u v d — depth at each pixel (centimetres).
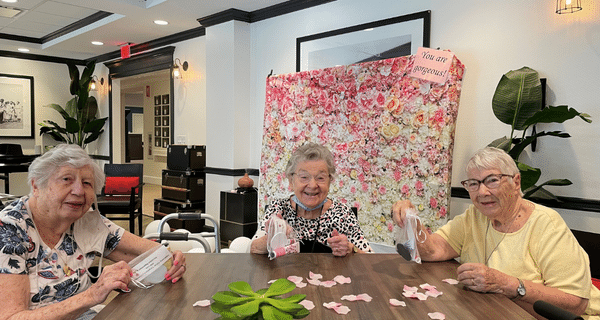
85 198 161
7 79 746
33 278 156
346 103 386
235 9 497
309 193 201
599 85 283
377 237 369
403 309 131
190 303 135
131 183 568
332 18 440
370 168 372
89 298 137
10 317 136
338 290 147
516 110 281
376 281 157
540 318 160
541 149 311
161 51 649
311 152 201
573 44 293
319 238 212
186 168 565
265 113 445
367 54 408
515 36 320
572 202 295
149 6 493
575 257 156
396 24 387
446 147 329
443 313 128
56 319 134
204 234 233
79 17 599
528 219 168
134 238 189
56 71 805
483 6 336
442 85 330
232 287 136
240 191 486
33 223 159
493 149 170
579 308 152
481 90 339
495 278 147
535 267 164
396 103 354
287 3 470
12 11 567
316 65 450
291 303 125
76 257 170
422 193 340
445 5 358
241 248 322
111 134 790
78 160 158
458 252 193
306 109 413
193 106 606
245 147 524
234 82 509
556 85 302
